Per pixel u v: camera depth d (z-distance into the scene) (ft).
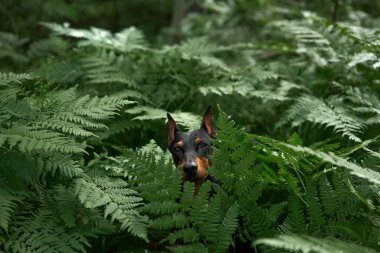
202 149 9.66
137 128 13.82
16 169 8.82
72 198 9.48
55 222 9.14
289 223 8.50
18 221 9.05
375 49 13.05
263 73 14.23
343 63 13.88
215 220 8.29
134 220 8.45
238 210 8.75
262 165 9.32
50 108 10.02
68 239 8.78
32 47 18.98
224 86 14.02
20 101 9.82
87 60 14.87
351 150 9.41
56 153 9.25
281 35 20.44
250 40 21.08
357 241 8.17
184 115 12.66
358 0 20.27
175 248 8.18
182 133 9.92
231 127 8.63
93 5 30.58
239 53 19.63
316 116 11.80
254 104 14.56
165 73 15.31
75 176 9.71
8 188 8.96
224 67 14.75
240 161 8.72
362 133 11.57
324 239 7.25
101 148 12.89
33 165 8.93
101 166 10.14
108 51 16.43
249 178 8.75
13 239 8.61
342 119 11.55
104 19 32.24
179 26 26.23
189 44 16.16
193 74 15.42
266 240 6.46
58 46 17.88
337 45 14.51
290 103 14.07
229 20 22.85
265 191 11.23
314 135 13.05
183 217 8.34
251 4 21.93
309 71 14.99
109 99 10.20
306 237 6.87
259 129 14.15
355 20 18.34
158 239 10.82
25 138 8.66
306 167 9.18
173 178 8.35
